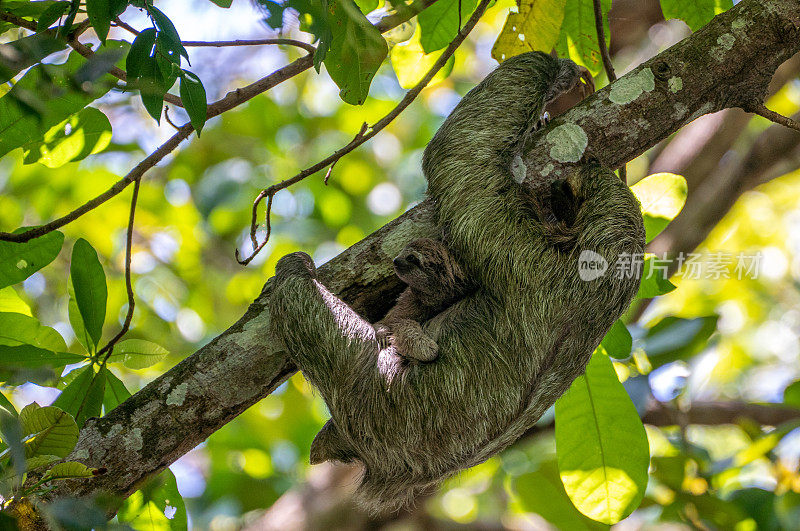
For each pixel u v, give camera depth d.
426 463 6.89
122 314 16.09
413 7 7.53
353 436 6.99
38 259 7.28
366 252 7.28
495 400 6.82
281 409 15.98
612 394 8.27
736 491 11.30
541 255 6.84
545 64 7.86
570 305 6.75
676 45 7.21
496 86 7.62
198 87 5.89
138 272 16.70
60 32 5.92
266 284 7.26
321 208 18.39
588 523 11.17
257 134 18.25
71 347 14.58
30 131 6.89
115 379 7.40
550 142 7.11
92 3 5.56
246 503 15.22
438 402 6.84
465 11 8.92
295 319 6.85
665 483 11.30
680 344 10.94
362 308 7.26
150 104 5.55
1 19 6.40
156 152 7.12
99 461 6.40
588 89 8.46
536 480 11.38
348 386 6.88
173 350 16.20
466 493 15.93
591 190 6.91
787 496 11.08
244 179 17.78
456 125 7.50
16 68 5.18
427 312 7.34
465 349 6.92
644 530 12.02
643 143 7.10
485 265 6.96
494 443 6.94
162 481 7.27
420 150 19.31
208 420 6.73
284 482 15.69
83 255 7.24
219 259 17.80
